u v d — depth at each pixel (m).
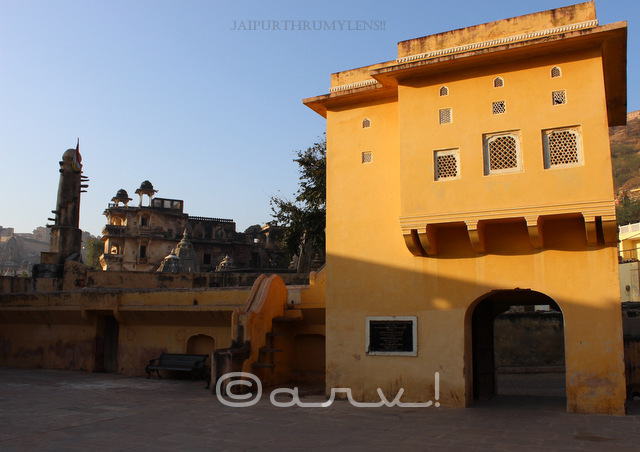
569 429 9.59
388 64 13.58
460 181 12.14
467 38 12.68
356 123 14.34
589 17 11.51
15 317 22.34
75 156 28.42
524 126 11.78
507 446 8.36
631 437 8.88
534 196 11.39
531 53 11.81
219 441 8.89
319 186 27.86
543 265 11.70
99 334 20.47
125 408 12.20
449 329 12.42
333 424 10.30
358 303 13.49
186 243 49.41
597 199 10.82
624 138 127.94
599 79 11.30
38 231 170.62
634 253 46.84
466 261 12.48
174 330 18.89
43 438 9.08
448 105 12.62
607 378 10.93
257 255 70.81
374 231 13.62
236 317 15.21
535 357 25.69
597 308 11.13
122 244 66.56
